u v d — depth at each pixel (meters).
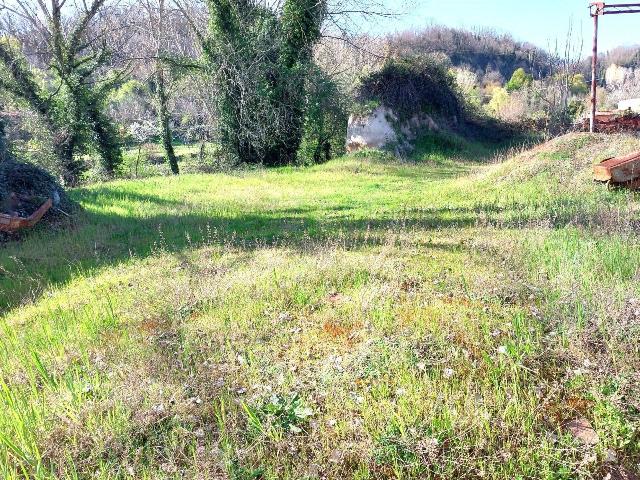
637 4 13.02
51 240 9.77
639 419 3.36
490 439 3.28
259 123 23.67
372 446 3.25
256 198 14.05
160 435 3.49
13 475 3.11
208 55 23.55
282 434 3.44
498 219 8.99
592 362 3.89
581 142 13.05
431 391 3.67
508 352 4.04
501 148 28.91
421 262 6.54
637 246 6.24
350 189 15.53
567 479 3.03
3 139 14.87
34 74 23.62
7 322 5.84
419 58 27.61
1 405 3.78
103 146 24.42
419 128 25.95
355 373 4.00
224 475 3.12
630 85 54.88
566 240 6.79
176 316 5.36
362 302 5.18
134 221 11.22
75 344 4.90
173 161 26.25
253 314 5.26
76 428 3.53
